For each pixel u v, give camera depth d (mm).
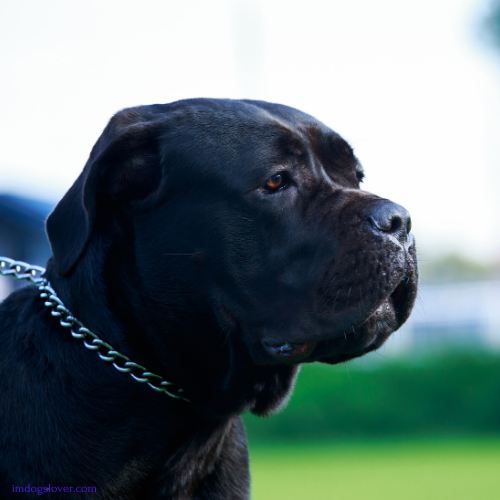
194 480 4141
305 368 20234
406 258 3865
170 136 4098
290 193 4012
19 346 4055
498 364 19938
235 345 4012
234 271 3973
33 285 4465
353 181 4297
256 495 9930
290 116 4270
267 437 19812
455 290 33250
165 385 4023
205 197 3998
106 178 4031
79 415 3844
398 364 20156
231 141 4027
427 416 20031
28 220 25219
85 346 3955
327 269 3828
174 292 4027
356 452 16266
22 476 3740
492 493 9828
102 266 4043
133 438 3910
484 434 19641
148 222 4070
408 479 11531
